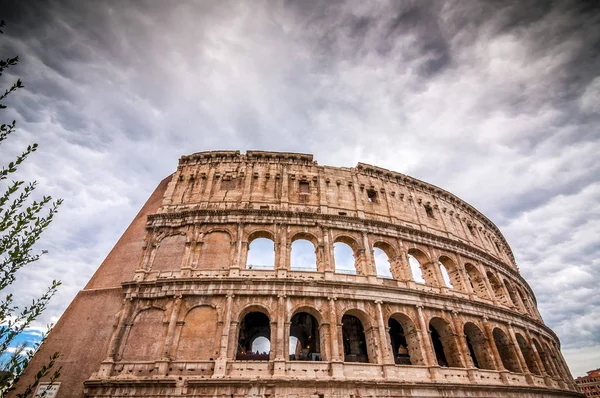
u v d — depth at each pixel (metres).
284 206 46.12
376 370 34.25
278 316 35.41
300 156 52.84
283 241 42.25
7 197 11.47
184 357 32.81
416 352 38.09
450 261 50.38
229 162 51.50
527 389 39.91
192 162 52.22
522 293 61.38
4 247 11.31
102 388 30.86
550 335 57.06
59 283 12.75
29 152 12.02
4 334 10.95
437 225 54.66
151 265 40.44
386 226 47.41
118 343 34.06
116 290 39.00
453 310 42.59
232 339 33.81
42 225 12.23
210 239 42.28
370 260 42.94
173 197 47.59
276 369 31.94
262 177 49.75
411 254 49.66
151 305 36.44
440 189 59.78
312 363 33.16
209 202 46.38
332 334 35.09
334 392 31.42
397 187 55.41
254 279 37.22
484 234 64.25
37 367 33.16
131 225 46.78
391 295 39.88
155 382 30.55
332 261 41.72
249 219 43.72
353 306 37.84
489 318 45.44
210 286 37.12
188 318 35.38
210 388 30.55
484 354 42.69
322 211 46.19
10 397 31.02
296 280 37.69
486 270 54.69
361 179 53.41
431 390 34.38
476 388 36.44
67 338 35.12
